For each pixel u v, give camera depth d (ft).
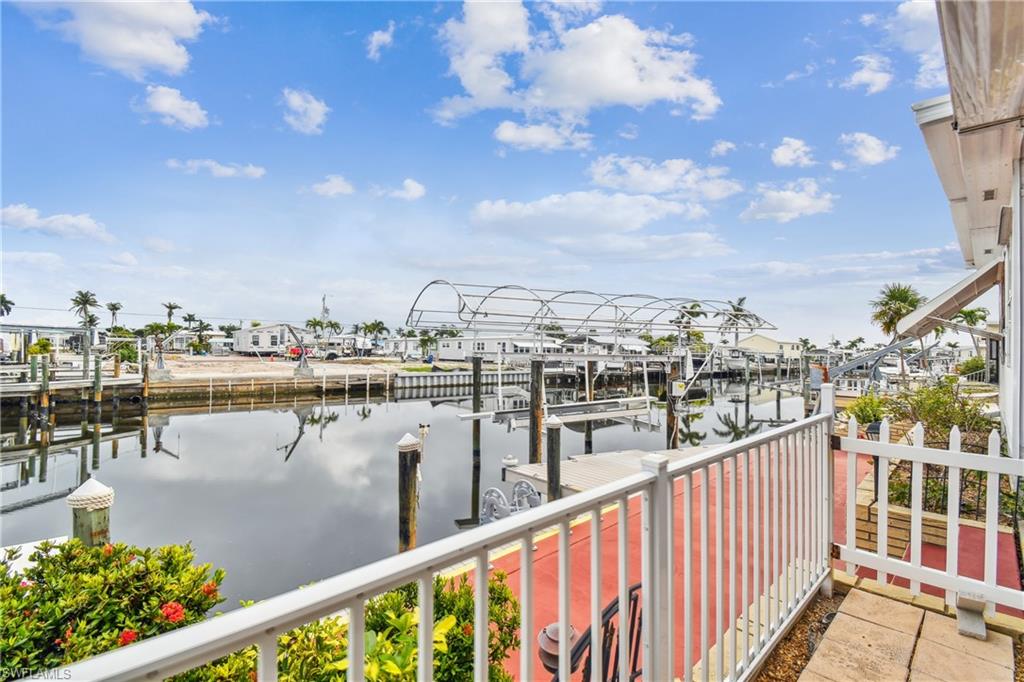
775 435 7.02
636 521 17.16
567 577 3.79
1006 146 12.13
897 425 20.31
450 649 6.19
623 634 4.42
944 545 12.07
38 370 82.07
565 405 52.47
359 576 2.53
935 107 12.57
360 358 188.75
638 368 128.67
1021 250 12.40
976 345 56.34
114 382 78.02
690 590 5.30
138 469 49.80
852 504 8.87
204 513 36.78
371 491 42.42
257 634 2.19
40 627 6.60
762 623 7.11
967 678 6.41
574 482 27.89
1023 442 12.61
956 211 19.03
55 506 39.24
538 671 9.50
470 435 65.92
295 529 33.55
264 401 96.58
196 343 184.55
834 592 8.83
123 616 7.16
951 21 6.30
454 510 37.55
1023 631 7.19
